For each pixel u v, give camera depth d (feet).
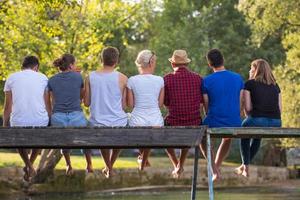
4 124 40.14
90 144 34.32
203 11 161.68
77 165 107.04
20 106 38.45
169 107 39.73
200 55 152.66
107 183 106.32
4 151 139.85
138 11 118.32
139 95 38.99
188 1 171.32
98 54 95.96
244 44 163.84
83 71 95.86
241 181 120.37
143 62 39.63
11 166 97.81
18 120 38.37
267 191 107.65
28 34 91.66
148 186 109.50
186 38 156.56
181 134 34.37
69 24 96.07
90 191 103.19
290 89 109.70
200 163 128.36
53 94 39.24
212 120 39.42
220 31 164.25
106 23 102.47
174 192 104.94
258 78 41.16
